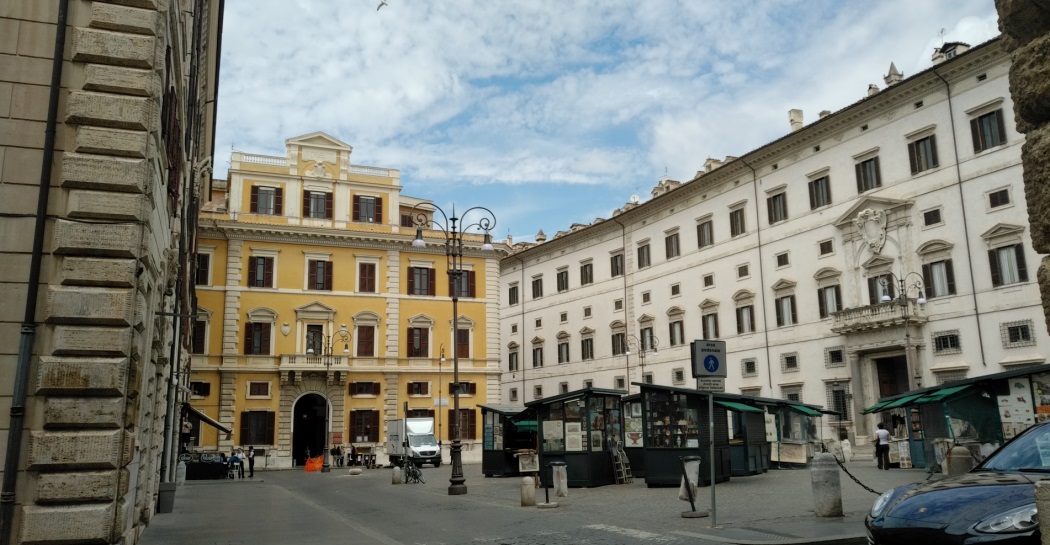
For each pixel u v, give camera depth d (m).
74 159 10.26
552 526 15.35
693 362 14.22
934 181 38.91
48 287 9.99
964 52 37.28
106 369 9.93
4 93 10.23
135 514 13.20
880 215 41.28
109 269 10.21
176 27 12.68
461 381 56.41
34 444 9.56
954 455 17.83
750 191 50.31
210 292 51.66
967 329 36.94
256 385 51.69
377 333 54.91
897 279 40.28
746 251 50.25
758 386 48.47
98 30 10.64
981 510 6.75
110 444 9.85
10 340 9.77
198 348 50.81
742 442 26.25
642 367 58.84
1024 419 21.66
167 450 23.52
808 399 44.88
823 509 14.34
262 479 39.78
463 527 16.06
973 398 23.12
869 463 31.16
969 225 37.19
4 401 9.62
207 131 33.00
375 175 57.47
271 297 52.94
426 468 46.75
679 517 15.72
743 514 15.64
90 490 9.69
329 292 54.34
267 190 54.31
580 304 66.88
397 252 56.50
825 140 45.12
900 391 40.91
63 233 10.08
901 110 40.84
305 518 18.95
